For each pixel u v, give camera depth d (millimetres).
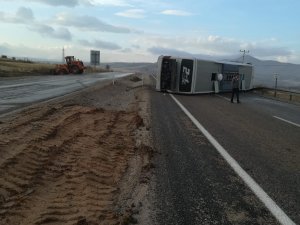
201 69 33219
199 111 18172
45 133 9570
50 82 35500
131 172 7332
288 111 21453
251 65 44875
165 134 11305
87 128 11094
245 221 5137
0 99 18625
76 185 6332
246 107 22375
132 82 53250
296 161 8609
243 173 7355
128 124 12766
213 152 9133
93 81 41594
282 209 5590
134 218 5113
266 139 11258
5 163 6699
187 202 5738
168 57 32562
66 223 4852
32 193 5773
